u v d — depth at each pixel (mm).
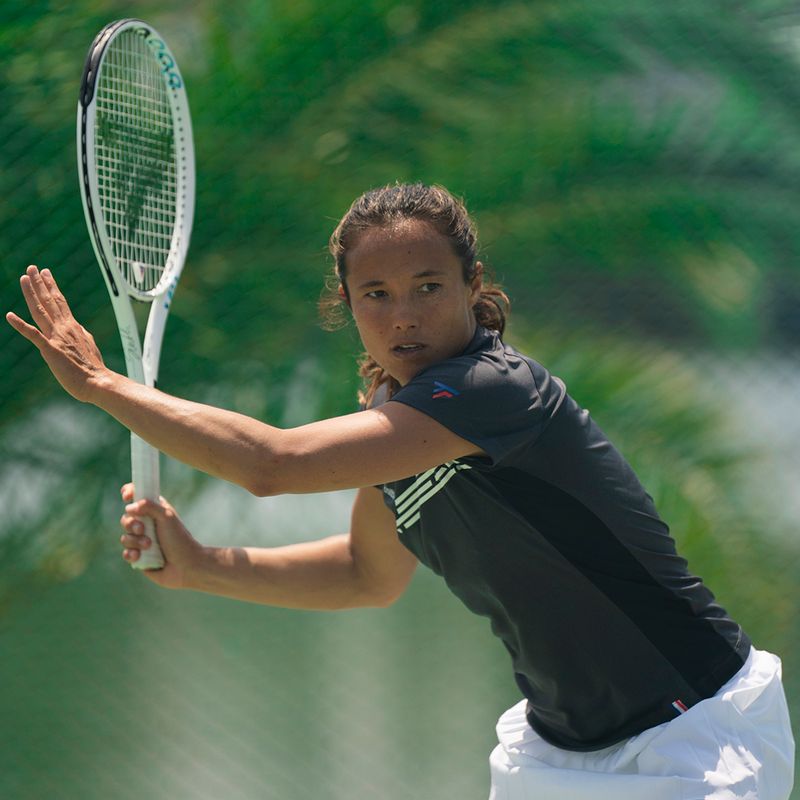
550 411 7262
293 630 18875
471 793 16734
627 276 18516
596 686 7695
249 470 6961
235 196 17609
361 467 6957
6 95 16922
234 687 18234
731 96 18578
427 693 18406
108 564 17984
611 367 18062
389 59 17766
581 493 7320
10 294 16875
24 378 16938
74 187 16953
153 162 10336
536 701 8086
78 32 17109
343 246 7523
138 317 17234
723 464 17812
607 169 18406
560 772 7844
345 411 17297
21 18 16984
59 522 17359
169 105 10500
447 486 7410
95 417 17453
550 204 18297
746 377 18562
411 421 6984
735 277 18484
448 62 17812
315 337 17625
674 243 18438
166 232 10812
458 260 7461
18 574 17328
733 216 18500
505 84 17906
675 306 18562
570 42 18062
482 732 17781
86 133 8961
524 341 18188
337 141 17703
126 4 17281
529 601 7602
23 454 17266
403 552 9164
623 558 7457
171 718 17688
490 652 18781
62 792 16625
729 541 17750
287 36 17594
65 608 17938
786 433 18375
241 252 17609
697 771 7391
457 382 7051
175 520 8914
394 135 17766
